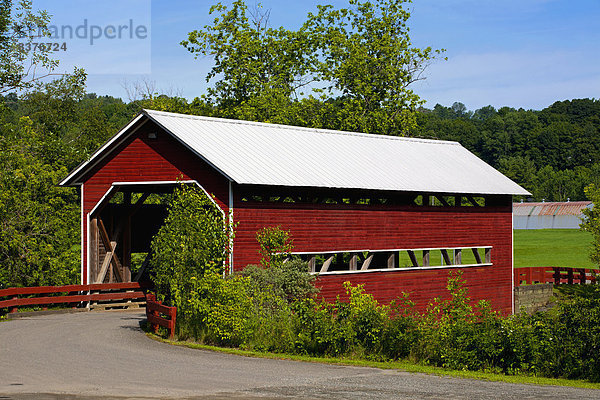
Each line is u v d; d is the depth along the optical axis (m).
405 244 29.02
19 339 20.16
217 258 20.67
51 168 33.72
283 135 28.98
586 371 15.12
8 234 30.20
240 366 15.66
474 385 13.49
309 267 26.00
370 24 50.72
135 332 21.66
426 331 17.11
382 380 13.93
